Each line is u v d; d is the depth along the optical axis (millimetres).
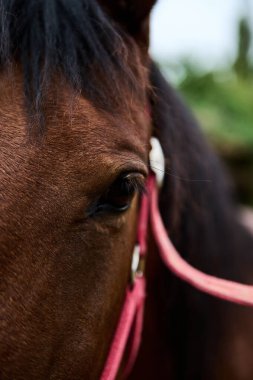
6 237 890
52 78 1011
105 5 1245
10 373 894
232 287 1350
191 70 5070
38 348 937
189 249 1508
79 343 1021
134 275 1286
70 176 961
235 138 4656
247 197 4926
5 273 889
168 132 1349
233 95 4984
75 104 995
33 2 1052
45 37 1025
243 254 1760
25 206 915
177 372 1599
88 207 992
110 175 991
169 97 1404
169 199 1392
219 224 1638
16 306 898
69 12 1085
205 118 4574
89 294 1035
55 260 958
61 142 970
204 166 1549
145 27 1273
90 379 1098
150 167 1272
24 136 942
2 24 986
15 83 985
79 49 1062
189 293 1546
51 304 956
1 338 877
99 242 1035
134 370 1586
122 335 1230
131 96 1134
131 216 1188
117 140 1033
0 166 912
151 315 1537
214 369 1621
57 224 952
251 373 1704
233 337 1674
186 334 1567
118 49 1124
